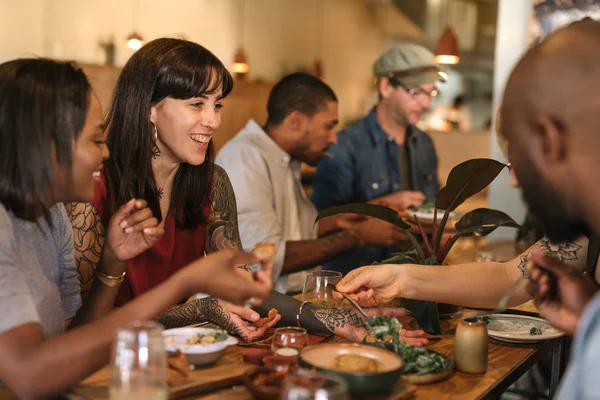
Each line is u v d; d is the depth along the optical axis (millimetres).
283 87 3016
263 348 1682
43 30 5461
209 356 1461
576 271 1304
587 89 939
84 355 1197
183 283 1265
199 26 6746
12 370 1183
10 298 1226
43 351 1188
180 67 1890
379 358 1435
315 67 7625
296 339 1507
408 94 3516
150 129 1932
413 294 1835
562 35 987
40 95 1303
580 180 960
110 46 5926
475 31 7910
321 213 2031
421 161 3709
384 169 3570
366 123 3617
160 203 2035
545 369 3000
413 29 8422
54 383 1189
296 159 3152
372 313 1807
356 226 3043
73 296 1629
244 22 7172
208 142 2076
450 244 2027
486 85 7938
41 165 1308
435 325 1864
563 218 1026
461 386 1489
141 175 1937
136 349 1072
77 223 1838
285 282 3057
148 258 2018
